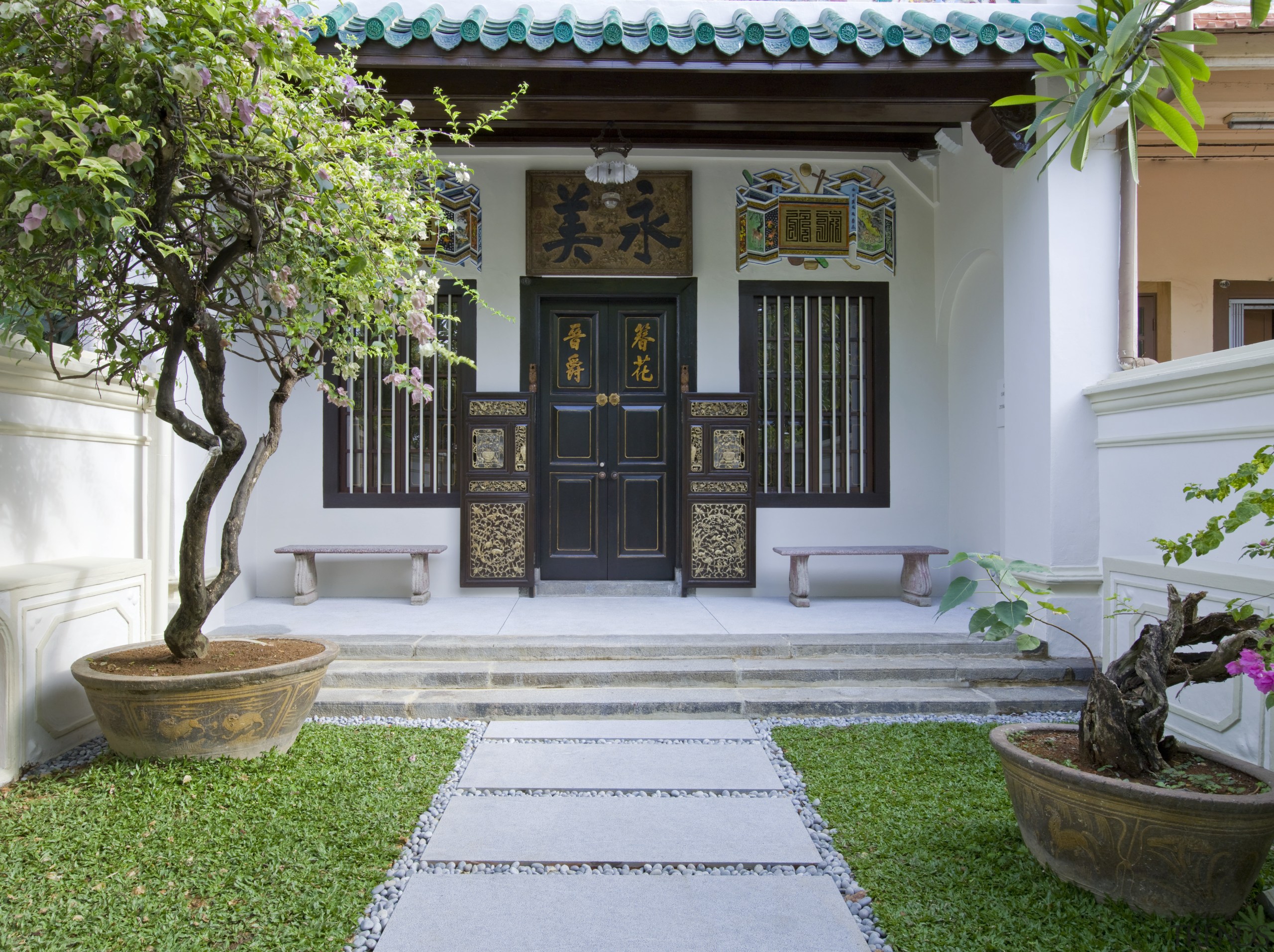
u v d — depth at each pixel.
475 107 4.38
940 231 5.89
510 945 1.94
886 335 5.97
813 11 4.53
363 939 1.96
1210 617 2.30
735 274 5.92
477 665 4.08
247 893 2.11
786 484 6.03
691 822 2.61
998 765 3.05
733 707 3.73
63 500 3.43
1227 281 5.94
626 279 5.88
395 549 5.44
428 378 5.87
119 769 2.81
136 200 2.49
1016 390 4.56
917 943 1.93
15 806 2.62
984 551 5.43
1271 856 2.37
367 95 2.94
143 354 3.09
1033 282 4.39
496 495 5.70
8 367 3.05
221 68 2.33
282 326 3.44
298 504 5.77
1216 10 3.95
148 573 3.88
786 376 6.03
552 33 3.93
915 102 4.30
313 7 3.88
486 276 5.82
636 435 5.99
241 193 2.59
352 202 2.77
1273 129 4.85
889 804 2.71
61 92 2.28
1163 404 3.69
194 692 2.80
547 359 5.98
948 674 4.04
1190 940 1.94
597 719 3.69
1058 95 4.14
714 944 1.96
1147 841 1.99
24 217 2.15
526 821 2.62
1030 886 2.16
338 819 2.54
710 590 5.87
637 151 5.87
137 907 2.03
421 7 4.37
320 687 3.61
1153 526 3.79
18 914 2.00
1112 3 2.39
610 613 5.12
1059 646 4.23
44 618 3.09
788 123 5.46
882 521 5.95
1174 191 5.92
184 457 4.24
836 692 3.90
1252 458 3.17
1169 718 3.53
